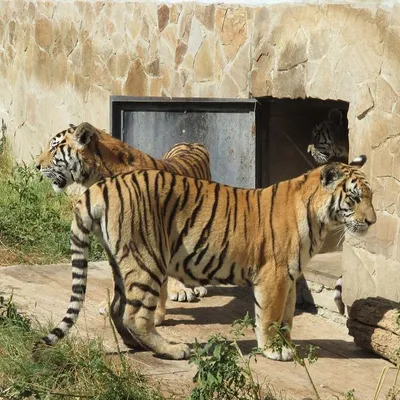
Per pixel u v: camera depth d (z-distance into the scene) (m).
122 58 24.42
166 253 14.56
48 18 28.03
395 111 16.05
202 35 21.30
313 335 16.45
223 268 14.77
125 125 19.70
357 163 15.55
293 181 15.02
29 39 29.22
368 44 16.59
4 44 30.98
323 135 22.06
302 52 18.28
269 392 13.08
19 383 12.79
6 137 30.97
